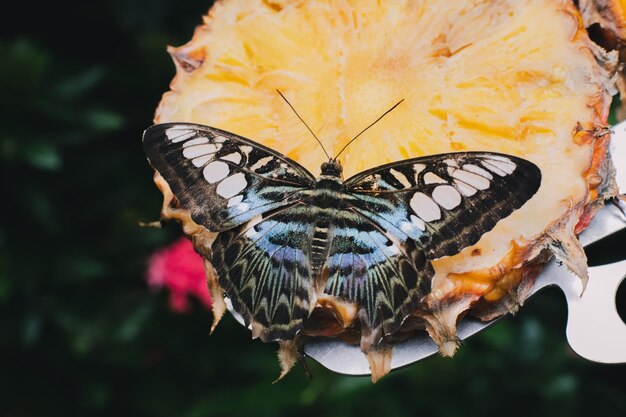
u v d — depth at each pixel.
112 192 0.57
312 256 0.34
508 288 0.34
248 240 0.34
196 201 0.34
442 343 0.34
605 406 0.51
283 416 0.52
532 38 0.36
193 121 0.37
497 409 0.51
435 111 0.36
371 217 0.34
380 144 0.36
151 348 0.56
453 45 0.36
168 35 0.57
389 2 0.37
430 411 0.51
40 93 0.54
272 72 0.37
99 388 0.56
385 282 0.33
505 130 0.35
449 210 0.33
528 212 0.34
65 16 0.57
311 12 0.37
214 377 0.56
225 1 0.38
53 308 0.55
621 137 0.36
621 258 0.48
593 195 0.34
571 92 0.35
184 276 0.51
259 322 0.34
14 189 0.54
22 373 0.57
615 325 0.35
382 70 0.36
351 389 0.50
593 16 0.37
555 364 0.50
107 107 0.57
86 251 0.55
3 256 0.54
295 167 0.34
